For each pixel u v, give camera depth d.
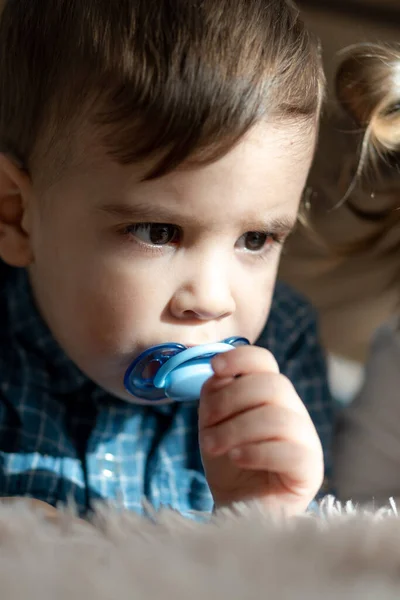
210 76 0.76
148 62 0.77
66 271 0.87
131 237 0.81
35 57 0.89
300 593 0.38
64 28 0.86
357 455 1.23
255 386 0.74
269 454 0.72
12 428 0.99
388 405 1.24
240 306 0.84
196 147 0.74
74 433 1.02
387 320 1.40
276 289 1.26
